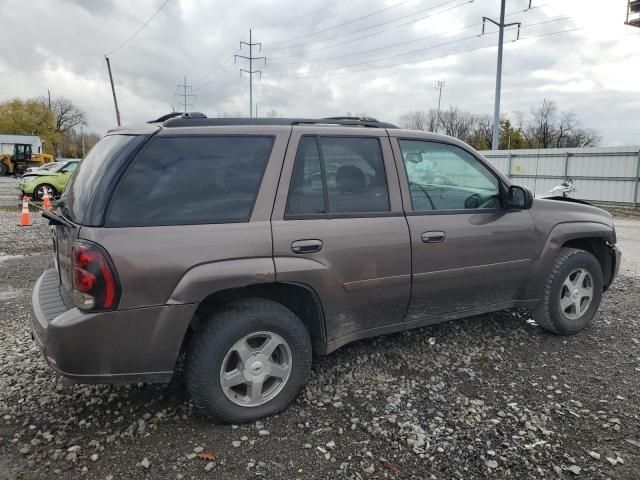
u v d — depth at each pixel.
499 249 4.13
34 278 6.98
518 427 3.14
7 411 3.32
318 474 2.70
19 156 41.25
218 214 3.04
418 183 3.82
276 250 3.13
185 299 2.88
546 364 4.05
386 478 2.67
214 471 2.72
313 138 3.41
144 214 2.87
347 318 3.52
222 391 3.06
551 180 21.80
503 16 32.47
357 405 3.40
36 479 2.65
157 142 3.01
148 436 3.04
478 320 5.02
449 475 2.70
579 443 2.98
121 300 2.76
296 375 3.30
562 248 4.66
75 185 3.28
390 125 3.88
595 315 5.14
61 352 2.76
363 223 3.47
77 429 3.12
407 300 3.74
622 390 3.62
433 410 3.33
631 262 8.24
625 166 18.97
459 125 71.69
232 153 3.17
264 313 3.13
